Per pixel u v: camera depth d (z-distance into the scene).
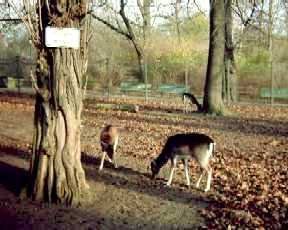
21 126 19.06
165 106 28.47
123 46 43.62
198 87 38.28
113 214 8.27
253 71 36.19
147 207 8.70
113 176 10.91
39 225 7.64
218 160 12.82
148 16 38.78
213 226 7.69
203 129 18.73
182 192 9.73
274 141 16.22
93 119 21.31
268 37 33.72
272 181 10.58
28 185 9.09
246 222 7.82
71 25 8.72
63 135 8.73
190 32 42.97
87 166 11.86
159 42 43.00
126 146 14.73
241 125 20.36
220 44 23.31
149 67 39.59
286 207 8.65
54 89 8.64
